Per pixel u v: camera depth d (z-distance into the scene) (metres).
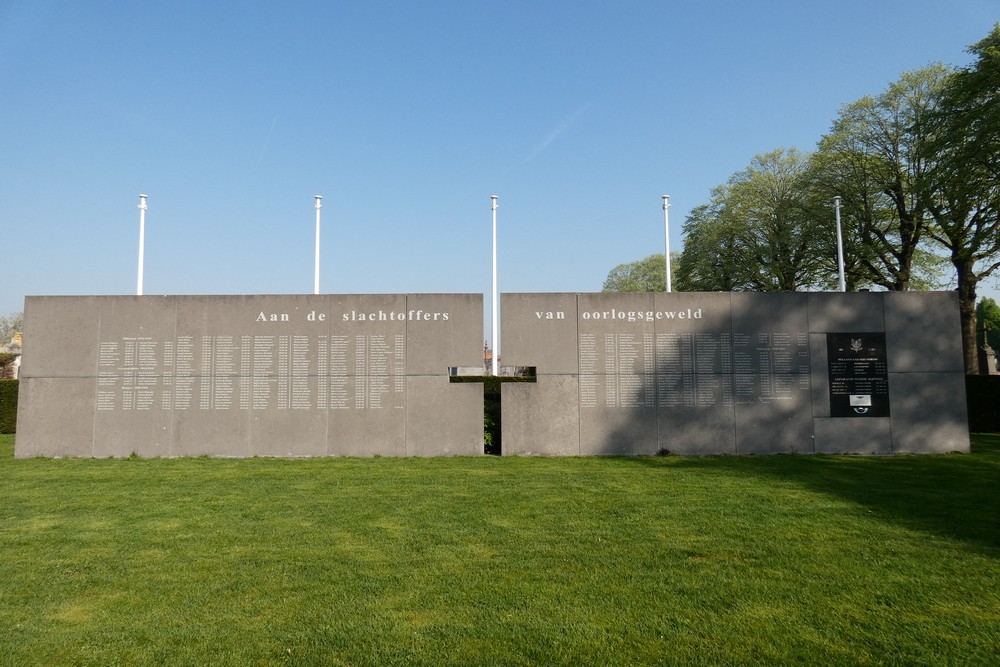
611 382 15.44
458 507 9.12
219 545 7.15
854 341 15.57
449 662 4.34
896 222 33.69
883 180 32.00
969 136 24.62
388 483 11.20
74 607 5.36
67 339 15.31
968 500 9.52
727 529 7.77
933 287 35.22
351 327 15.47
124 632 4.85
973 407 20.86
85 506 9.30
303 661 4.37
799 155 40.09
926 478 11.57
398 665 4.31
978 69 24.28
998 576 6.00
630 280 63.31
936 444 15.37
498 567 6.31
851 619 5.01
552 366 15.45
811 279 38.16
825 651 4.46
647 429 15.34
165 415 15.20
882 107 31.72
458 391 15.36
